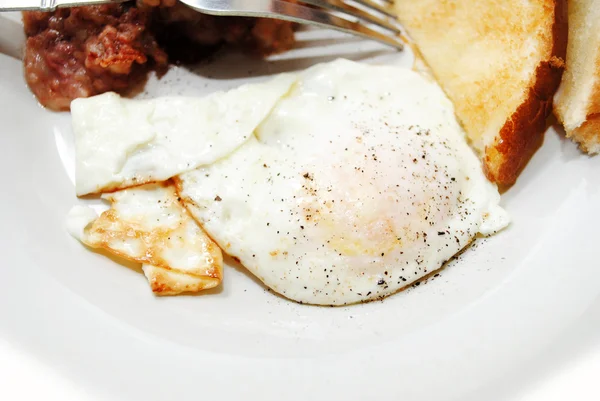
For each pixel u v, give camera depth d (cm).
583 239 18
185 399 16
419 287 19
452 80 21
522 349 16
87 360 16
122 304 18
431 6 22
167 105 21
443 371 16
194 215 19
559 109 20
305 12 20
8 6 19
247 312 18
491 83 20
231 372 16
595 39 19
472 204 20
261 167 20
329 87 21
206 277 18
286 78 21
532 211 19
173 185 20
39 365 15
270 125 20
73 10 20
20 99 21
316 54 23
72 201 20
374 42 23
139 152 20
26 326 16
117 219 19
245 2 20
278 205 19
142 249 19
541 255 18
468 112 21
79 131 20
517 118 19
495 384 15
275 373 16
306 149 20
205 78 22
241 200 19
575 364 15
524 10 20
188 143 20
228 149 20
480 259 19
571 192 19
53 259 18
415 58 23
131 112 20
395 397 16
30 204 19
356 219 19
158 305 18
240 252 19
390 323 18
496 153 19
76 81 21
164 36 22
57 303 17
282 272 19
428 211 19
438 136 20
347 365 17
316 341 18
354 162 19
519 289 17
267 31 22
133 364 16
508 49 20
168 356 17
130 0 20
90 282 18
